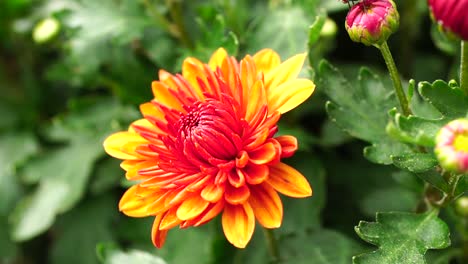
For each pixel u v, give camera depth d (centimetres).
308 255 35
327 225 40
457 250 35
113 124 43
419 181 34
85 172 42
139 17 40
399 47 43
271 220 29
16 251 44
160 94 32
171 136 30
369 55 44
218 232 37
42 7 45
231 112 30
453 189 30
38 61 48
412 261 30
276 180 29
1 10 45
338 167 41
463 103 29
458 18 27
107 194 43
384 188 39
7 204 45
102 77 42
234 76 30
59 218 44
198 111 30
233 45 36
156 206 30
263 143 29
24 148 46
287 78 30
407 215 30
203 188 29
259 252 36
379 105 33
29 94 47
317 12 36
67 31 40
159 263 35
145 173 30
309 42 34
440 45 35
